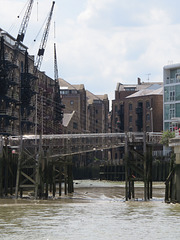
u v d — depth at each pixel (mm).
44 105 184125
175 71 166500
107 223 46281
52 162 80562
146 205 62562
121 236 40031
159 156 140750
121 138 103750
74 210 57281
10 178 79312
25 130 156000
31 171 101375
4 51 137750
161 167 137375
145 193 69188
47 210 57219
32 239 38719
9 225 44750
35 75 171375
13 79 143000
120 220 48250
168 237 39656
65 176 86750
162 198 74250
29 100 151375
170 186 63188
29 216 51156
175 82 165875
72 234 40781
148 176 70688
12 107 145625
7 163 76625
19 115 150500
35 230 42375
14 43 153625
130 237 39688
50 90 190625
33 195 77625
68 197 79250
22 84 150875
